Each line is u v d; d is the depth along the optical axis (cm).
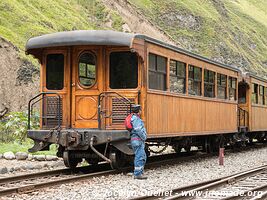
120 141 1213
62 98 1320
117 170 1252
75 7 5553
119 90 1272
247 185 1097
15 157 1508
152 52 1308
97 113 1281
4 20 3628
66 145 1227
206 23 7238
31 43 1304
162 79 1384
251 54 8012
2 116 2134
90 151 1298
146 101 1269
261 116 2572
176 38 6550
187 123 1559
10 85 2900
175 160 1591
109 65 1286
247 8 11331
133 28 5822
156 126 1331
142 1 6950
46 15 4459
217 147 2002
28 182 1076
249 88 2356
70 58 1311
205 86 1738
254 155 1972
